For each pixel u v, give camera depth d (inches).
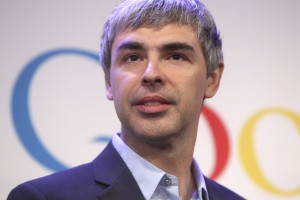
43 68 197.8
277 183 213.8
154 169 106.8
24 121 193.5
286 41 222.5
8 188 189.2
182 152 110.0
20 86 194.5
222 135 212.2
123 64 107.0
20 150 191.9
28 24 198.5
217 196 125.6
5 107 192.4
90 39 204.2
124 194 102.7
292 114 218.5
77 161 196.4
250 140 214.2
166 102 103.2
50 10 201.6
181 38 106.4
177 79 104.5
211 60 117.8
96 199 101.1
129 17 106.8
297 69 221.6
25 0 199.3
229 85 215.9
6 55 194.9
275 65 220.4
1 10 196.4
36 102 195.6
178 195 107.3
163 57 106.1
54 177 105.3
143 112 102.3
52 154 194.4
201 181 117.6
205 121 211.8
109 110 201.9
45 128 195.2
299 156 216.2
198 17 112.0
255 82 218.1
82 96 200.2
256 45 220.1
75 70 200.8
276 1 224.4
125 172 106.2
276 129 216.8
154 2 107.3
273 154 215.5
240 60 218.1
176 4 108.6
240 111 215.3
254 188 211.8
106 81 117.2
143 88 102.4
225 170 210.5
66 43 201.5
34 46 198.2
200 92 110.7
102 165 108.9
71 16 203.6
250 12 221.6
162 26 105.5
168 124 102.7
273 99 218.5
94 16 205.6
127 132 109.4
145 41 104.5
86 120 199.3
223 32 218.1
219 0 219.5
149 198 105.0
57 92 198.1
